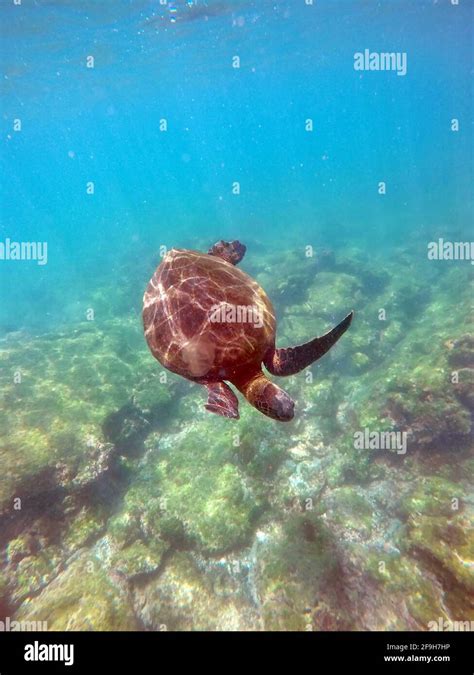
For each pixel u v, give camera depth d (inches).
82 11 352.8
